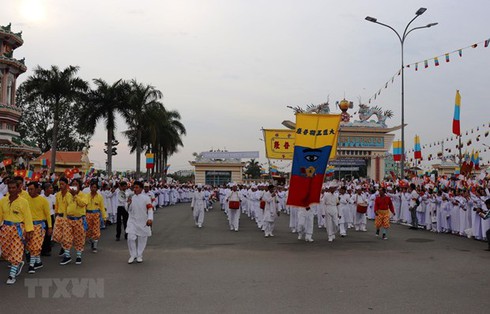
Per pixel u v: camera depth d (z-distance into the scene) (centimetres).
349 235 1603
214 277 848
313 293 723
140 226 1009
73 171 1917
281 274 877
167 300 678
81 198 991
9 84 3944
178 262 1012
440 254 1150
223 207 3259
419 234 1658
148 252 1162
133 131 4294
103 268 935
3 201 791
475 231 1463
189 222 2105
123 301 672
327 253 1159
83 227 1001
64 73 3591
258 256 1105
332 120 1402
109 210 1903
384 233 1495
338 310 626
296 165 1417
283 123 3812
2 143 3631
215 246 1282
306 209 1420
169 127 5044
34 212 880
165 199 3691
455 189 1788
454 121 2156
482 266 974
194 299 684
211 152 5875
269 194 1564
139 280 819
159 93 4100
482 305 655
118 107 3734
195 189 1878
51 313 611
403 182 2255
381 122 5447
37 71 3588
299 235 1461
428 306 648
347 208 1812
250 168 9800
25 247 866
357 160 5497
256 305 651
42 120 5756
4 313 611
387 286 775
